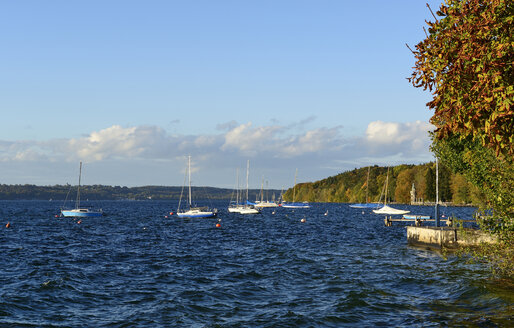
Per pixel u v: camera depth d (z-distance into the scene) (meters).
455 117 12.08
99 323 17.98
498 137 10.96
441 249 36.88
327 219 108.12
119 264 33.75
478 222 20.83
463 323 16.72
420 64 12.73
